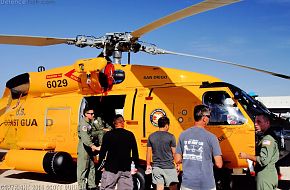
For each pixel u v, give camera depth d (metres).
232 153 7.01
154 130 7.66
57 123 8.98
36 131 9.36
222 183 7.48
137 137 7.80
